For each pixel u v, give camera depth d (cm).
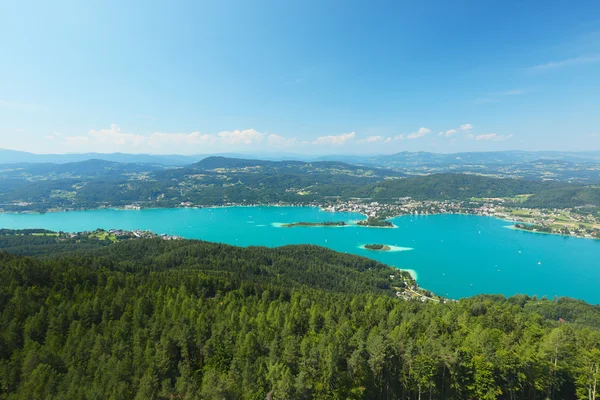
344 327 9344
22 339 9675
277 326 10056
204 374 8150
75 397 6850
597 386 7962
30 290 12106
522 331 10406
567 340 9206
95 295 12619
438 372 8269
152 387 7269
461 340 9231
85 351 8669
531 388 8312
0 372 7875
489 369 7956
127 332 9912
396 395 8400
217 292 15588
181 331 9319
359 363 7862
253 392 6988
